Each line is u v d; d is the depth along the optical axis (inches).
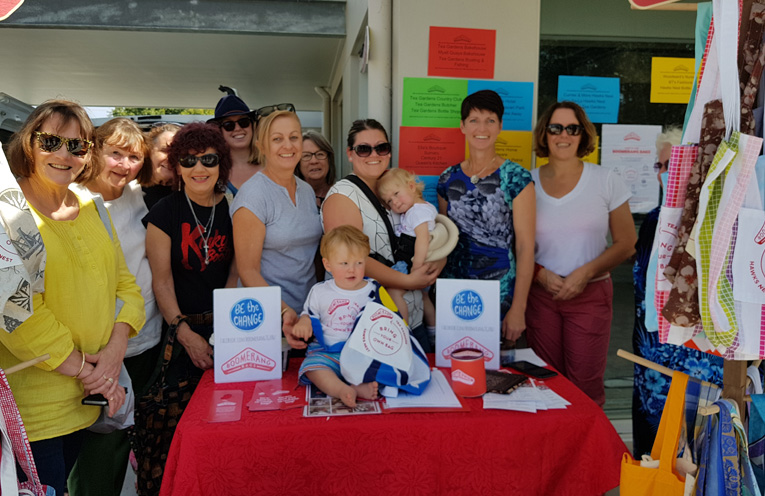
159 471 97.8
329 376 75.3
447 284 89.0
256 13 189.5
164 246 102.8
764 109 52.2
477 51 134.8
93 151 78.0
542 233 119.0
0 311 56.4
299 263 103.8
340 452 66.9
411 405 72.4
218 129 107.0
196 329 103.0
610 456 69.4
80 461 98.7
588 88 148.9
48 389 71.6
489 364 87.0
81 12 180.9
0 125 207.5
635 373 109.7
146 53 245.9
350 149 106.0
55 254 71.9
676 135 152.3
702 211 50.6
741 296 51.4
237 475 65.8
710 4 59.2
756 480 63.3
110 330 80.3
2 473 54.9
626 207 119.4
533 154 140.1
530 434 69.3
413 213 102.4
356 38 170.1
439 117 135.3
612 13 146.8
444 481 68.7
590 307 119.0
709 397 62.4
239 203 97.7
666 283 54.8
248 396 76.9
